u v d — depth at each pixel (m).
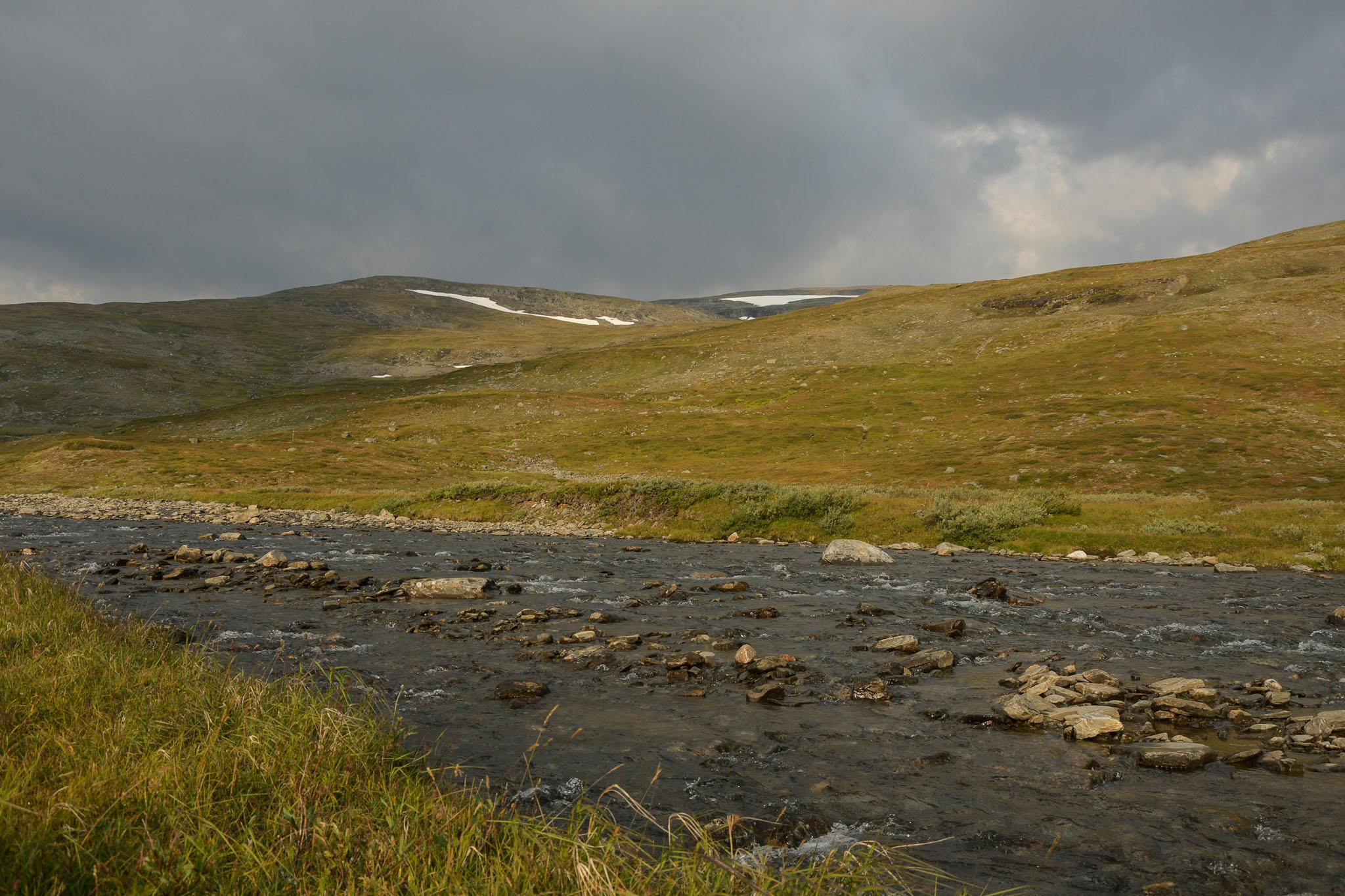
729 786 6.52
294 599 16.11
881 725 8.27
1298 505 34.19
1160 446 65.38
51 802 4.16
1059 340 130.88
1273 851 5.35
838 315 184.00
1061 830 5.69
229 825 4.37
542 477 78.62
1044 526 31.12
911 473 67.81
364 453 91.25
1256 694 9.60
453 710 8.56
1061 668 10.97
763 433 99.81
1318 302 121.25
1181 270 164.88
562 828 5.34
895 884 4.79
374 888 3.69
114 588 16.69
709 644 12.34
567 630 13.26
